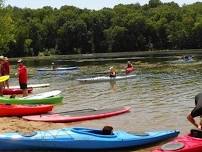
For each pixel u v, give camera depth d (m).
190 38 111.75
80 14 125.50
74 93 26.03
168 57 70.19
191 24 112.31
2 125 14.84
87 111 17.95
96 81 33.00
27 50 106.25
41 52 113.31
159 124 15.68
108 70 45.66
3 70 24.77
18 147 11.88
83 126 15.56
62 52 115.69
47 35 116.25
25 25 114.00
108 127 12.50
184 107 19.28
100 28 118.44
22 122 15.59
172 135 13.22
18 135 12.07
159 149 10.43
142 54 90.50
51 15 127.62
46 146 11.91
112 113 17.62
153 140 12.68
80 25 115.25
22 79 22.95
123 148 12.23
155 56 76.69
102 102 21.81
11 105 17.58
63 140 11.92
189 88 26.34
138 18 114.25
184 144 10.45
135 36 114.62
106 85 30.23
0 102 19.91
